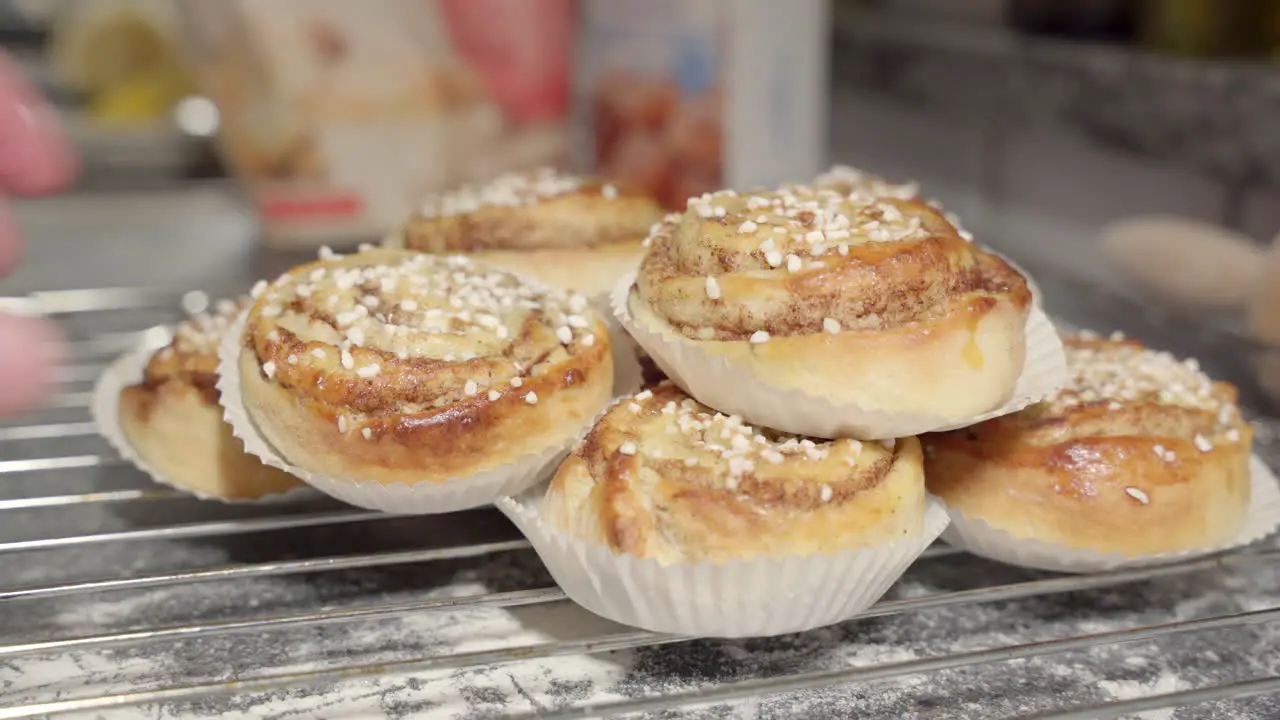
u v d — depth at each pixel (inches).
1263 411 20.6
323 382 15.9
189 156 37.2
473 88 28.1
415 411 16.0
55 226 33.1
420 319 16.6
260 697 14.9
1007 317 16.0
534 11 27.8
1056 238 33.3
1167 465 16.2
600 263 18.4
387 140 27.1
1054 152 33.8
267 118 26.7
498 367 16.2
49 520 18.1
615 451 15.4
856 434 15.6
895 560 15.3
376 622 16.1
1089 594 16.8
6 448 19.9
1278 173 26.1
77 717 14.6
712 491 14.9
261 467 17.5
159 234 32.0
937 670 15.3
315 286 16.9
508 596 15.6
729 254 15.8
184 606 16.4
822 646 15.8
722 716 14.7
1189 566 16.3
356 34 26.5
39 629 16.0
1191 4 28.9
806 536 14.8
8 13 38.7
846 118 42.9
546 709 14.8
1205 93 27.6
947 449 16.5
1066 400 16.7
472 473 16.0
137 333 23.8
